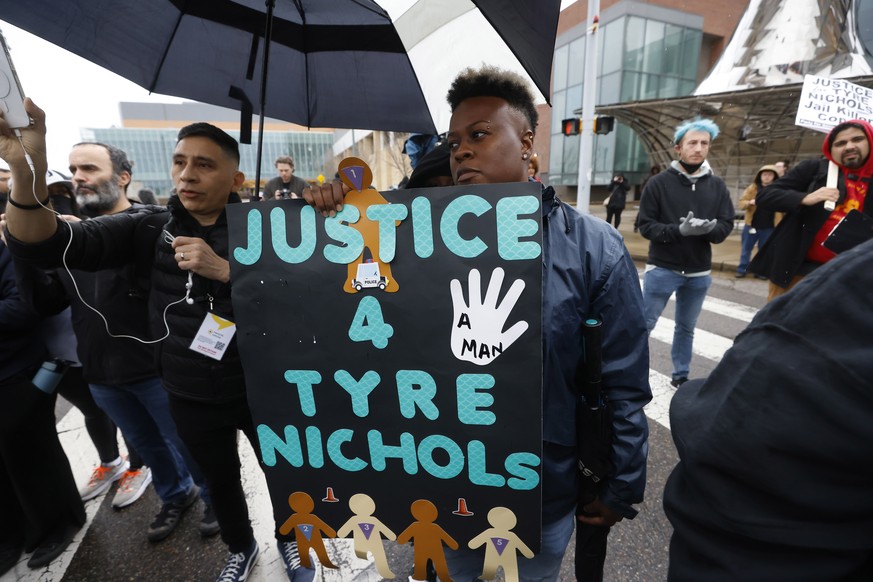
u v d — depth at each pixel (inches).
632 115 470.3
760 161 478.0
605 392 39.7
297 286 36.1
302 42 57.3
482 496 35.8
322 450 38.4
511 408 33.7
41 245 50.3
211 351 55.4
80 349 72.5
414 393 35.4
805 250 102.2
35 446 72.6
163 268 57.9
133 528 82.0
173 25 54.5
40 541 75.7
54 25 46.9
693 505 23.3
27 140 44.7
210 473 61.7
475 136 37.8
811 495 19.1
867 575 19.8
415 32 50.9
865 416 17.8
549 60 36.9
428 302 33.9
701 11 843.4
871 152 90.7
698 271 118.0
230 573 67.6
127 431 76.8
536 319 32.2
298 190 245.3
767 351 21.2
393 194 33.4
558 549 43.8
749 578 20.6
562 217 39.5
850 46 474.6
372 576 70.4
